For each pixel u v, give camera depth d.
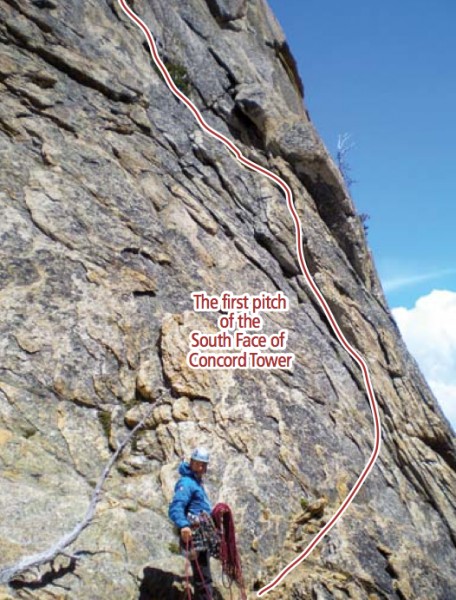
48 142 10.60
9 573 6.22
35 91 11.05
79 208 10.10
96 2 13.39
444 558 10.55
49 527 6.88
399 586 8.63
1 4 11.59
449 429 13.84
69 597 6.42
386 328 14.05
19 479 7.34
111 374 8.86
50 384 8.35
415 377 13.85
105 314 9.27
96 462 8.05
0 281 8.80
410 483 11.70
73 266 9.46
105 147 11.32
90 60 12.24
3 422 7.77
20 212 9.54
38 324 8.70
